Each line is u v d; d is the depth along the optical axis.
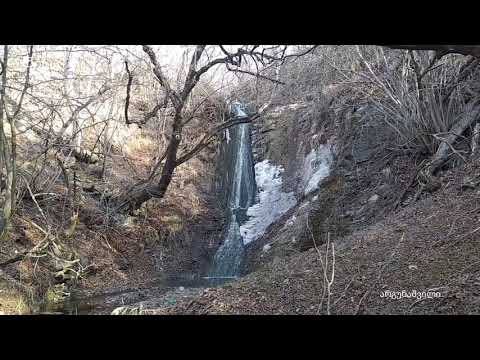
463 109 10.62
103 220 13.85
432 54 10.37
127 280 12.92
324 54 14.24
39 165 12.35
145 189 14.09
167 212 16.38
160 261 14.66
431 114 10.66
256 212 17.05
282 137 18.67
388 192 11.95
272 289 6.91
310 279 6.90
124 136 17.55
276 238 14.56
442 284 5.61
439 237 6.92
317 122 16.75
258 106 18.02
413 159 11.92
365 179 13.22
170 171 13.54
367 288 6.09
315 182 14.84
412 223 8.08
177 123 12.24
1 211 8.87
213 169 19.23
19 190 10.66
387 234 7.94
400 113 11.64
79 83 13.91
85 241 12.98
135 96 18.17
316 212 13.75
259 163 18.94
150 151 18.19
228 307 6.50
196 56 11.21
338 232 12.42
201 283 13.27
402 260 6.60
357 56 12.48
